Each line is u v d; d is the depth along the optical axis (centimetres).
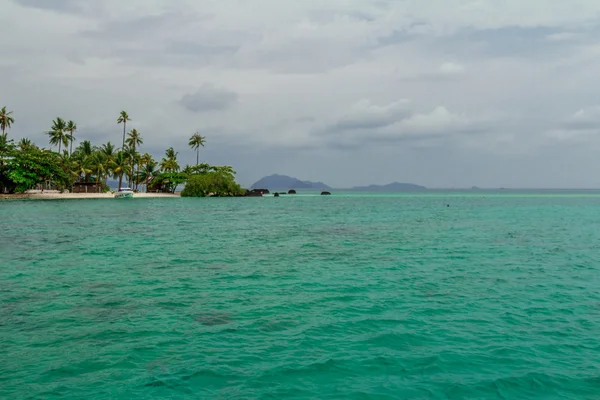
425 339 1026
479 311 1253
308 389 786
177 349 960
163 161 13600
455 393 775
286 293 1467
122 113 12669
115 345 983
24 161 8831
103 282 1630
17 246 2578
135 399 747
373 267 1948
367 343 1000
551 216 5450
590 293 1466
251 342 1005
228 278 1711
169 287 1554
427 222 4488
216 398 752
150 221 4541
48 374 837
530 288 1538
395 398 757
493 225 4134
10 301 1351
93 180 12912
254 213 6000
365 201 11019
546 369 867
